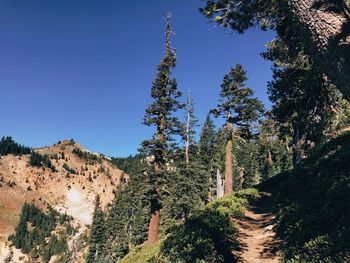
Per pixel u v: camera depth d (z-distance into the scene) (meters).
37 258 170.38
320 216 10.45
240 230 14.35
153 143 25.55
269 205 18.72
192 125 39.72
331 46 4.71
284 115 28.12
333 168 14.99
